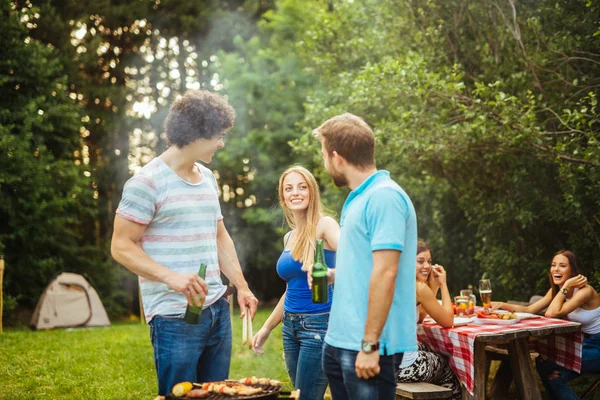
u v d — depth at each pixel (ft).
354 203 8.33
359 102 25.05
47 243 40.73
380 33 28.07
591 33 20.38
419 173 27.94
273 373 20.36
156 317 9.17
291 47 46.75
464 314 15.33
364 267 8.05
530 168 22.25
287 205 11.37
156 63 54.85
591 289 14.60
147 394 17.61
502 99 19.57
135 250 8.93
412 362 13.12
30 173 37.01
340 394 8.66
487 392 16.57
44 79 40.29
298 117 45.93
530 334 12.81
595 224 20.43
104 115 50.34
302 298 10.79
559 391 14.26
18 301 39.34
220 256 10.73
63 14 48.96
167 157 9.37
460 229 30.19
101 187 50.24
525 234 24.22
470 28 24.61
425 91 22.08
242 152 46.24
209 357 9.73
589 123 18.11
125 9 50.21
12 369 20.34
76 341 26.48
